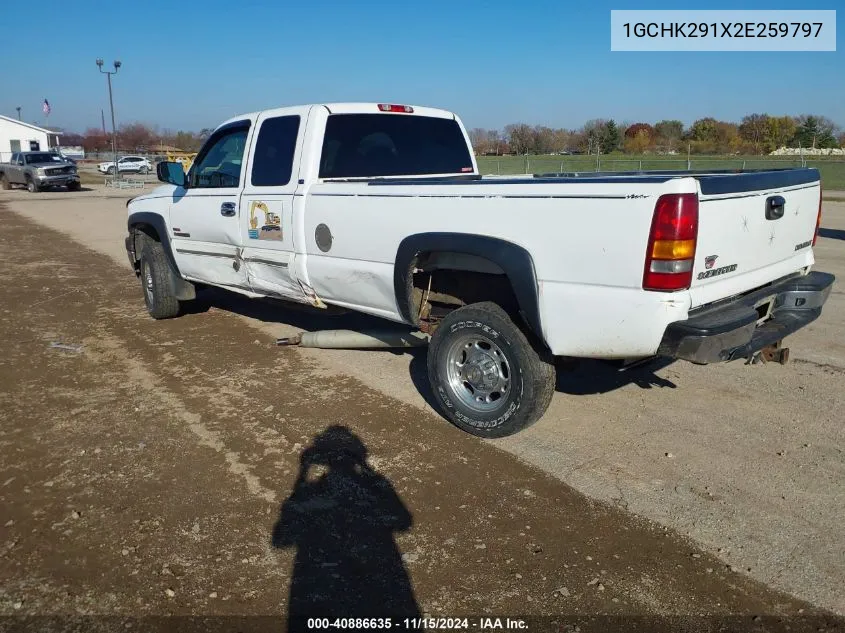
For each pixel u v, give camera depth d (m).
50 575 3.18
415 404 5.17
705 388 5.39
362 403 5.20
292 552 3.35
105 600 3.02
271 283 5.84
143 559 3.29
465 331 4.43
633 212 3.56
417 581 3.14
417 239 4.44
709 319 3.66
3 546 3.40
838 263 10.72
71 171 33.09
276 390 5.47
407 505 3.77
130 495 3.87
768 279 4.32
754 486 3.92
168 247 7.03
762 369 5.80
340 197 4.98
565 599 3.02
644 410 4.99
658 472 4.09
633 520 3.59
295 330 7.19
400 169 5.93
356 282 5.00
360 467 4.19
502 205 4.04
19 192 32.75
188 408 5.11
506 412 4.32
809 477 4.01
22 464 4.23
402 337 5.59
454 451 4.39
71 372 5.93
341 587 3.10
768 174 4.12
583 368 5.88
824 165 32.53
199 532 3.51
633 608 2.96
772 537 3.44
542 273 3.93
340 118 5.52
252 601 3.01
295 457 4.32
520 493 3.87
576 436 4.59
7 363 6.16
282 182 5.53
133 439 4.58
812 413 4.89
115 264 11.70
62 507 3.74
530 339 4.21
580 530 3.51
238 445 4.49
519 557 3.30
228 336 7.01
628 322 3.67
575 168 30.70
